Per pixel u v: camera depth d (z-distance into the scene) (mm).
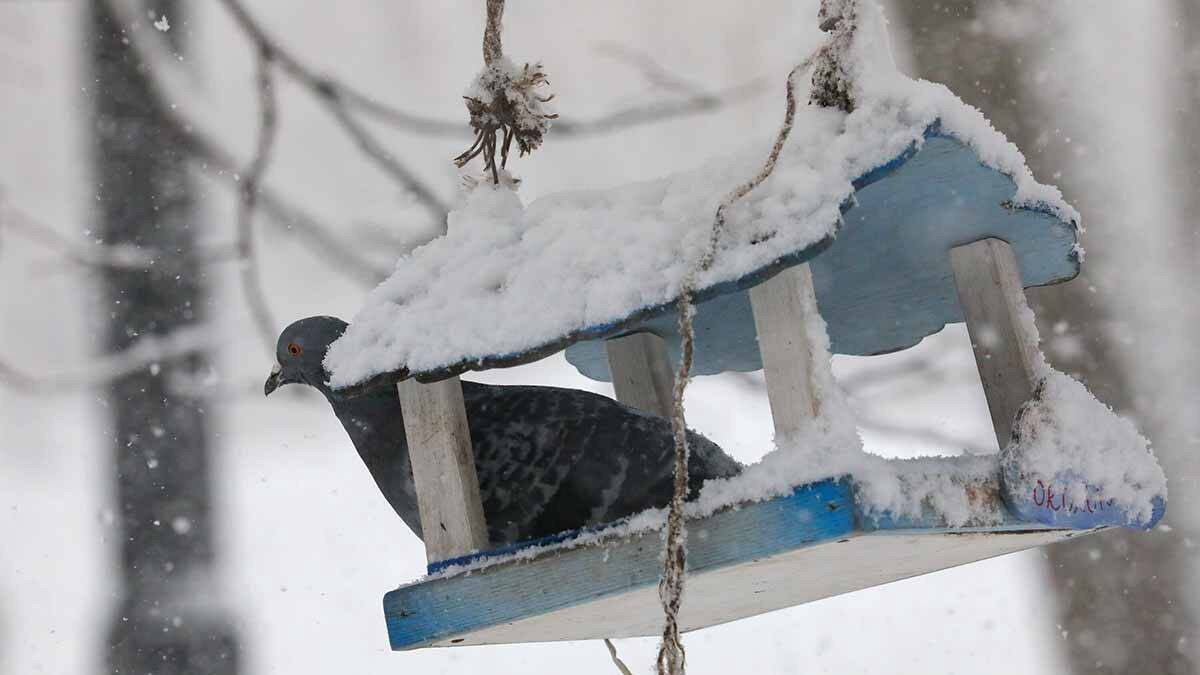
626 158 15984
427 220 13000
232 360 14922
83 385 12938
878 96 5512
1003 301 6672
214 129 13820
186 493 13039
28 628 15305
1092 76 10258
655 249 5594
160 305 13453
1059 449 6070
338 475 16594
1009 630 14305
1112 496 6332
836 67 5641
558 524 6305
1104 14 10344
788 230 5309
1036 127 10102
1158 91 10258
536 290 5824
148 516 12914
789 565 5801
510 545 6000
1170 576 9664
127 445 13062
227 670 12695
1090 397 6488
